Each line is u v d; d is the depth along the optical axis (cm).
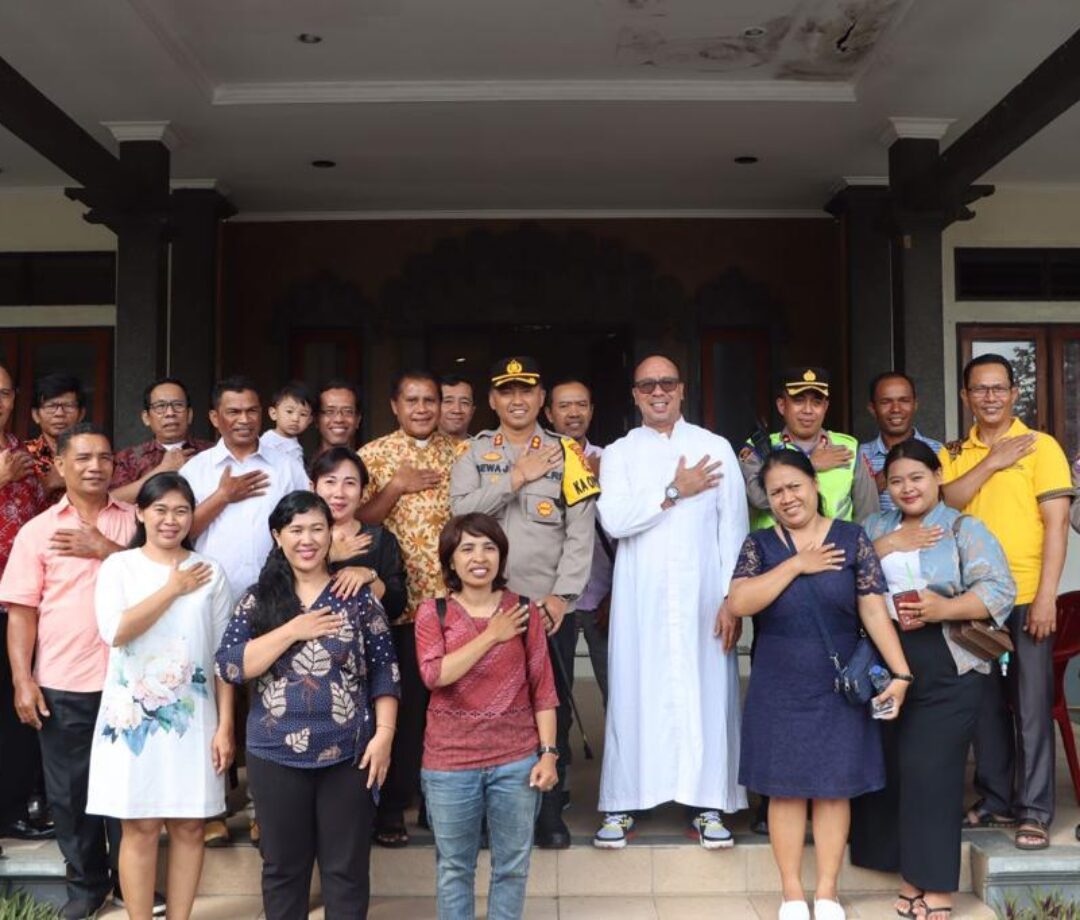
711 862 349
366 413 704
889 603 320
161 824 302
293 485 358
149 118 540
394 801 350
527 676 297
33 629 325
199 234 639
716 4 439
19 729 354
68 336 679
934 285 544
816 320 709
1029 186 689
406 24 454
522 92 520
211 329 641
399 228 709
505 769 289
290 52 481
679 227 711
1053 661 390
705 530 357
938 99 527
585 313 707
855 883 347
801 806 317
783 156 608
